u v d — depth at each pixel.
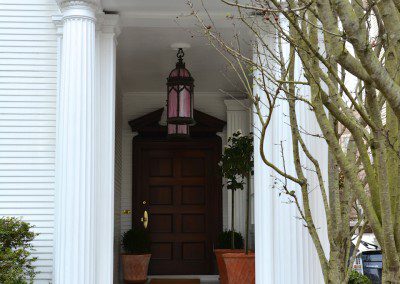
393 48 3.21
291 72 4.03
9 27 8.19
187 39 9.05
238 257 8.77
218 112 12.14
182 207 12.03
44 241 7.80
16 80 8.10
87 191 6.82
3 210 7.86
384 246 3.04
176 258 11.90
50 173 7.95
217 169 12.05
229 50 4.11
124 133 12.11
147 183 12.07
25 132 8.02
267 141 7.21
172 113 8.74
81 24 6.97
